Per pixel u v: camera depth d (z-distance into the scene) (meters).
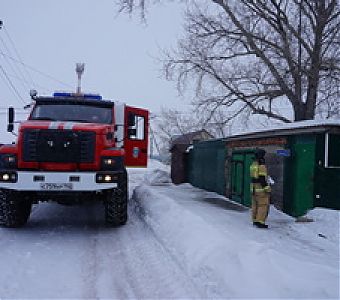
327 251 6.62
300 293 4.22
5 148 7.39
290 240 7.35
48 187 7.16
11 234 7.46
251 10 20.36
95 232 7.81
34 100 9.23
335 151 8.95
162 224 7.86
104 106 9.40
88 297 4.46
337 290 4.33
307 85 19.33
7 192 7.71
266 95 21.81
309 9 19.73
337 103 19.28
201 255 5.48
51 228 8.16
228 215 9.51
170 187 18.31
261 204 8.33
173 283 4.86
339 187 8.93
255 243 5.76
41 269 5.41
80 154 7.41
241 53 21.75
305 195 9.27
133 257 6.07
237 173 12.88
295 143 9.79
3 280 4.88
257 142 11.88
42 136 7.35
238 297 4.12
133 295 4.52
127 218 8.64
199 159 17.95
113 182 7.35
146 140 10.22
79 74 13.98
